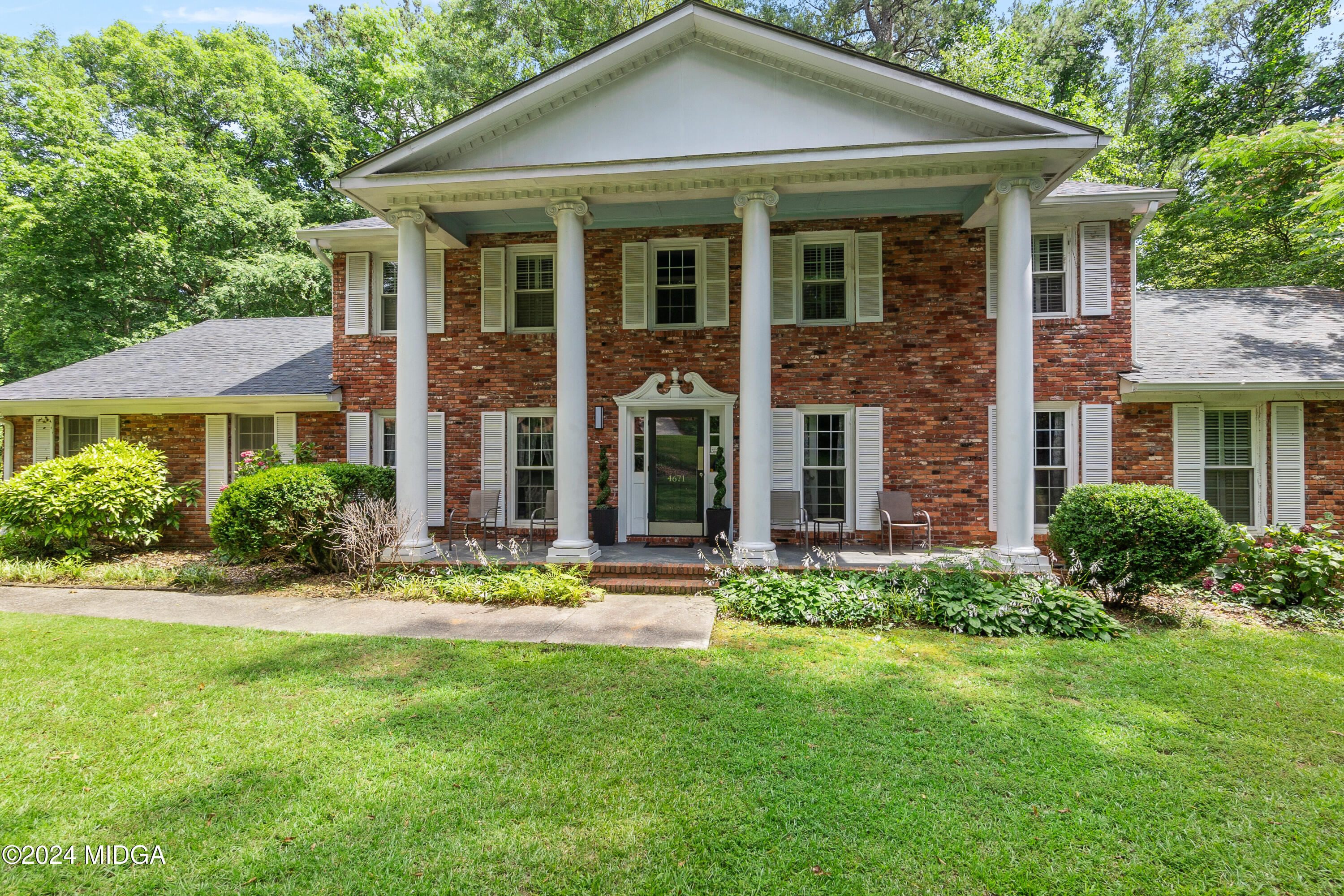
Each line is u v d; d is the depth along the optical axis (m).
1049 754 4.00
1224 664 5.61
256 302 20.92
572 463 8.59
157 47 23.95
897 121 7.95
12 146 21.59
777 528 10.24
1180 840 3.14
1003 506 7.93
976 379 9.85
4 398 11.35
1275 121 17.67
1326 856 3.02
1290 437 9.19
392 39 26.61
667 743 4.12
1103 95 22.36
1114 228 9.67
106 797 3.48
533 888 2.78
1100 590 7.57
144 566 9.88
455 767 3.80
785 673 5.41
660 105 8.21
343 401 11.18
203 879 2.84
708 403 10.39
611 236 10.74
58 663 5.59
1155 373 9.40
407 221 8.82
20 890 2.76
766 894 2.74
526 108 8.25
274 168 25.80
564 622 6.86
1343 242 12.20
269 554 8.91
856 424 10.16
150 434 11.67
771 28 7.70
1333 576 7.11
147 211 21.09
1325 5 16.75
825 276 10.41
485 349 10.92
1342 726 4.40
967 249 9.91
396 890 2.77
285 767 3.81
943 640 6.38
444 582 8.04
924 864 2.96
